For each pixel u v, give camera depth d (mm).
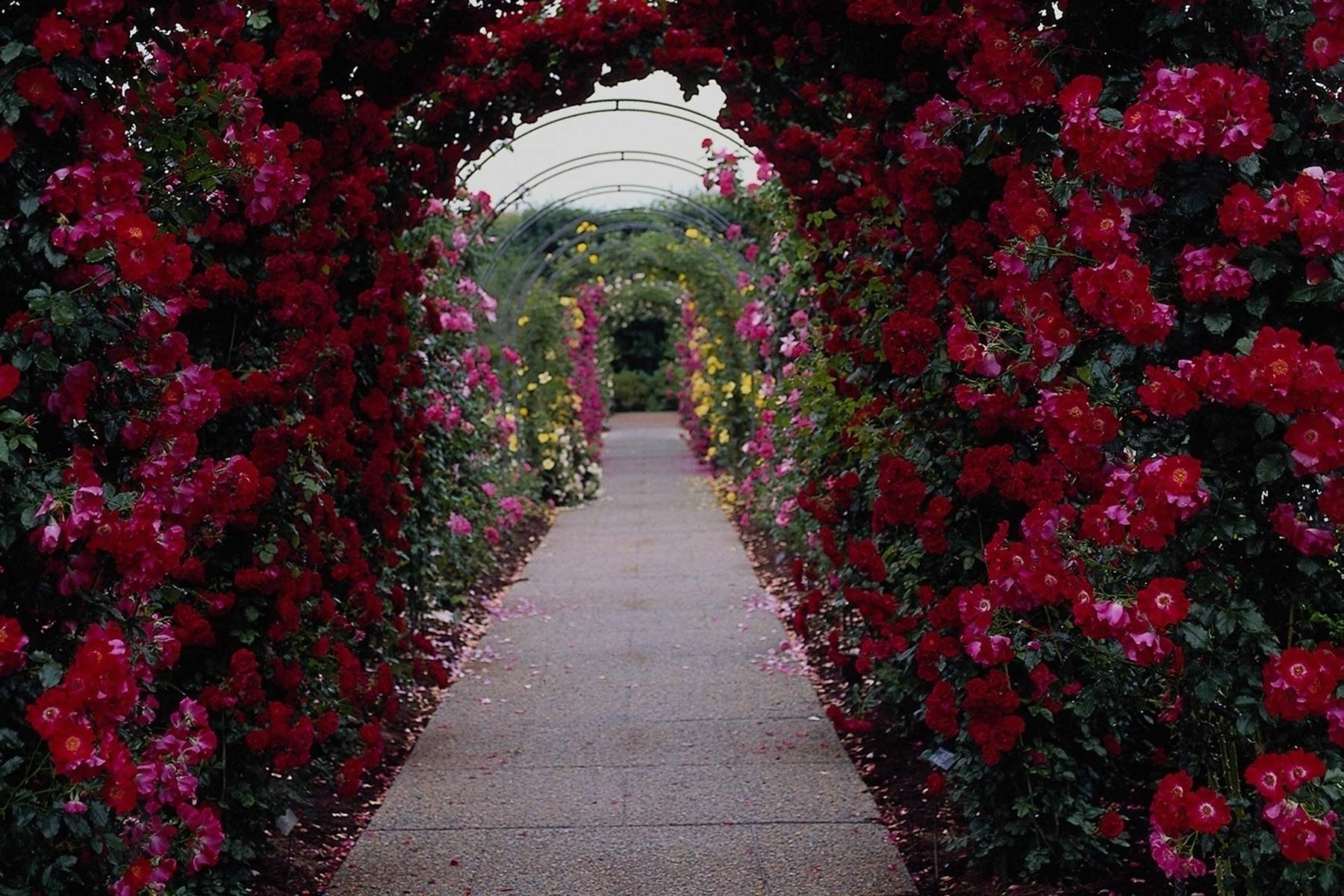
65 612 2064
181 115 2508
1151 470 2082
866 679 4793
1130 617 2172
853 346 3896
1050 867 3248
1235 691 2219
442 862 3533
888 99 3420
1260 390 1970
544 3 4688
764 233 6980
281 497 3221
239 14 2379
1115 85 2387
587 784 4203
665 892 3299
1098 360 2375
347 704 3686
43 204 1992
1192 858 2217
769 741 4633
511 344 11555
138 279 2014
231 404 3010
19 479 1897
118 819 2143
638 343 30531
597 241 14836
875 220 3799
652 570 8477
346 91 3943
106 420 2148
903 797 3979
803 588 6477
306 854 3623
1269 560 2230
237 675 2955
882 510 3275
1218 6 2238
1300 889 2195
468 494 7051
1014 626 2883
